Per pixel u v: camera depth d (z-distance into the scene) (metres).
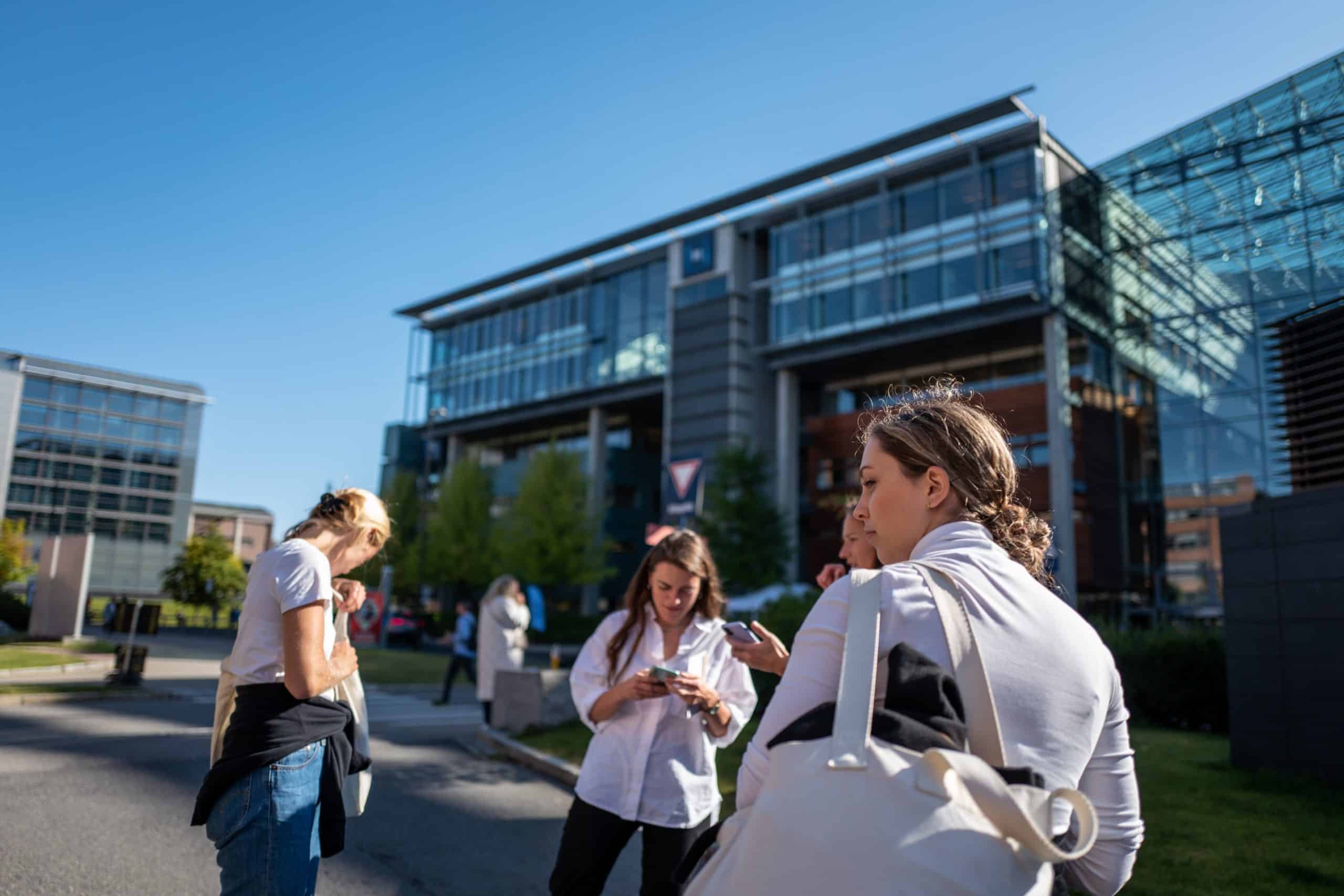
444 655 29.94
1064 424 31.28
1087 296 31.03
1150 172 26.28
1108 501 31.31
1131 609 29.89
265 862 2.01
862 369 41.66
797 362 40.75
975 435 1.25
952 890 0.81
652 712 2.94
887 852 0.83
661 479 55.19
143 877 4.15
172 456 68.06
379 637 34.59
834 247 39.59
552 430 57.25
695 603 3.16
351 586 2.56
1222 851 4.58
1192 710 10.77
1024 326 34.09
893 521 1.26
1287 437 8.19
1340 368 7.62
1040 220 32.47
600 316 50.78
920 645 1.00
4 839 4.62
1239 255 23.56
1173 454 29.17
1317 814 5.40
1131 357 30.88
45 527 62.00
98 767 6.70
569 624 45.06
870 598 1.03
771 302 41.88
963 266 34.62
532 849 5.29
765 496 38.97
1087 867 1.15
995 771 0.86
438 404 59.78
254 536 90.19
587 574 46.12
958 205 35.28
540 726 9.08
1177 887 4.02
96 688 11.80
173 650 24.22
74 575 20.92
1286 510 6.79
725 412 43.03
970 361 38.22
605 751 2.92
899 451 1.25
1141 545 30.34
